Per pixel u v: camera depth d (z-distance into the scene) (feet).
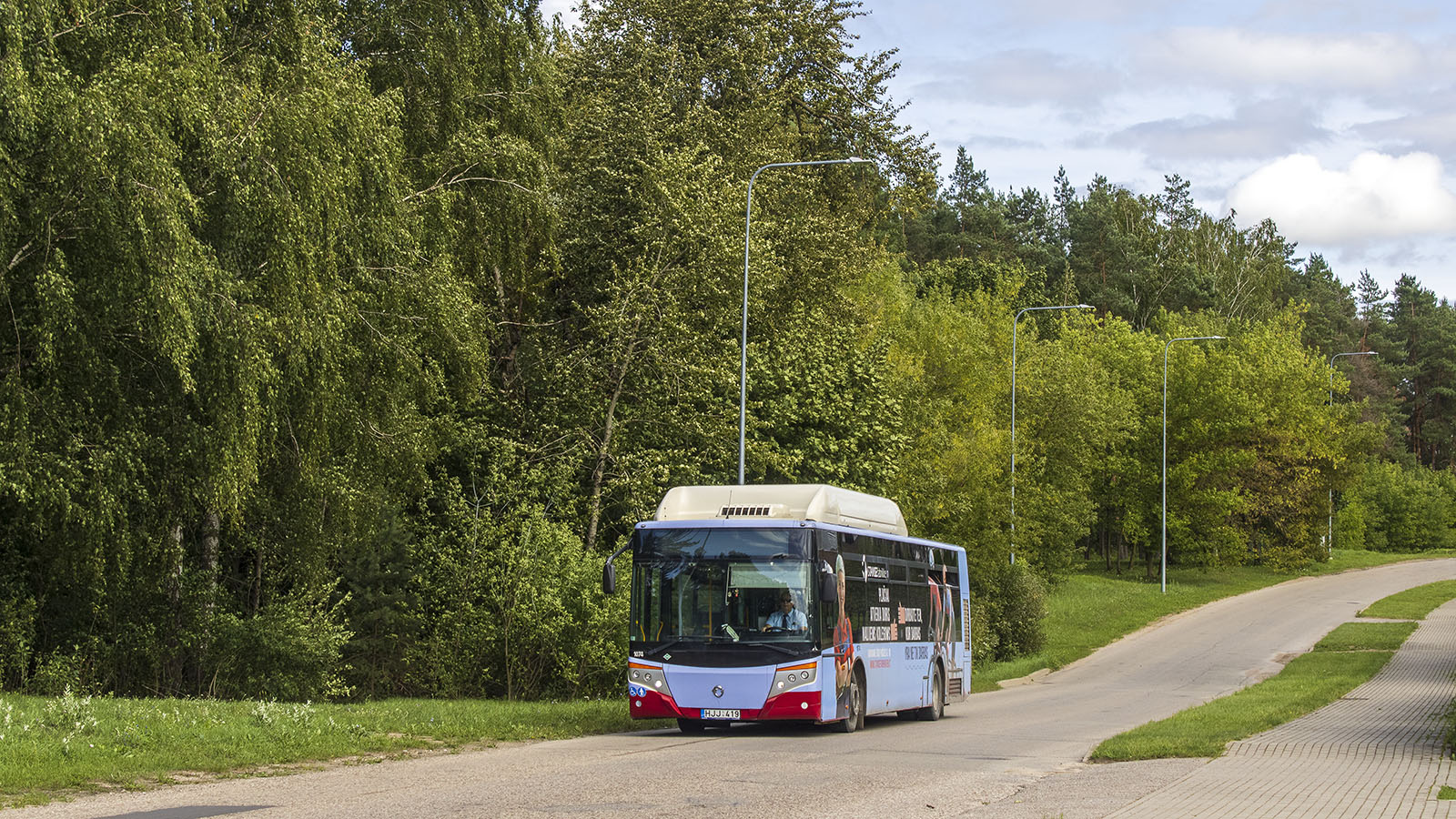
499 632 89.25
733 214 104.42
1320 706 76.74
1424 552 371.56
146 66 59.26
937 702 79.66
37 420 59.21
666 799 35.88
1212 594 226.99
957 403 157.69
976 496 132.16
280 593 87.97
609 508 106.63
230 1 73.72
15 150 56.80
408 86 90.94
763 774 42.50
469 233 89.92
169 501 67.62
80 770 36.88
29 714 44.70
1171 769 44.47
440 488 96.53
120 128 56.18
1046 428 185.88
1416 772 43.32
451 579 91.86
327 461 76.59
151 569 73.92
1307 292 444.96
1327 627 177.47
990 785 40.01
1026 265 330.34
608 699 86.94
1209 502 249.75
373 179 74.64
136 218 56.13
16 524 67.21
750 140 120.06
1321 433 269.85
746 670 59.21
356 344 75.61
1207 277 352.28
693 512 64.34
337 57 75.87
